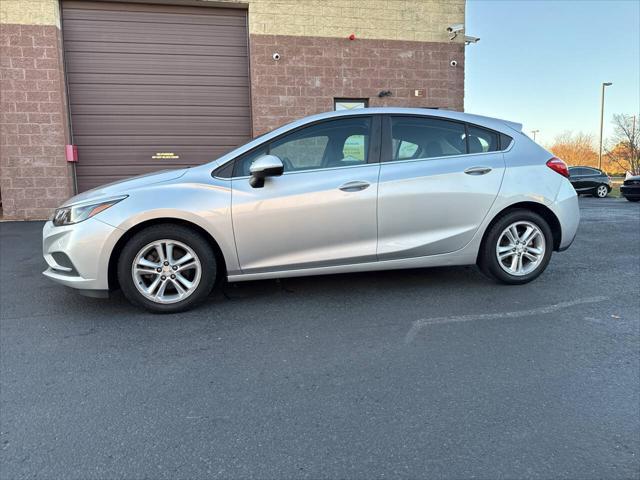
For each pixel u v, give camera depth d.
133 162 9.73
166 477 1.89
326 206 3.77
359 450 2.05
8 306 4.00
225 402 2.45
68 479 1.88
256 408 2.39
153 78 9.64
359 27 10.23
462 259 4.16
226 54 9.90
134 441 2.12
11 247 6.64
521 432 2.18
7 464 1.96
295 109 10.09
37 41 8.83
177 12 9.60
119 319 3.65
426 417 2.30
